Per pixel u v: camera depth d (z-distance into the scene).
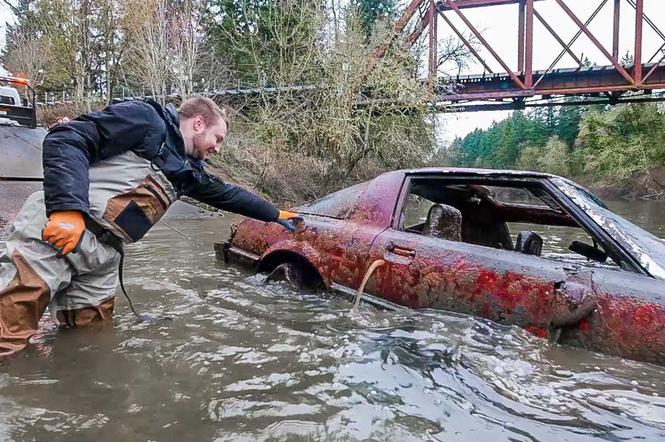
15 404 1.71
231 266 4.06
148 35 16.33
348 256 3.05
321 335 2.45
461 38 19.14
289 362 2.11
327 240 3.21
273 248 3.54
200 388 1.86
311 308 2.91
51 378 1.94
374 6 23.58
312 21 15.51
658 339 1.96
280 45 16.00
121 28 15.73
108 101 16.42
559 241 4.56
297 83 16.66
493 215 4.02
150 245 5.45
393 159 17.59
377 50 15.16
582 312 2.13
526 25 20.42
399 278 2.76
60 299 2.58
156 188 2.51
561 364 2.05
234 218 9.12
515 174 2.82
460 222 3.29
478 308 2.46
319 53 15.28
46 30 16.05
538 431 1.57
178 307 2.99
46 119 18.64
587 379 1.93
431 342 2.26
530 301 2.31
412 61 15.75
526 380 1.94
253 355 2.20
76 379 1.93
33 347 2.28
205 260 4.48
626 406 1.74
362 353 2.19
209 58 21.09
